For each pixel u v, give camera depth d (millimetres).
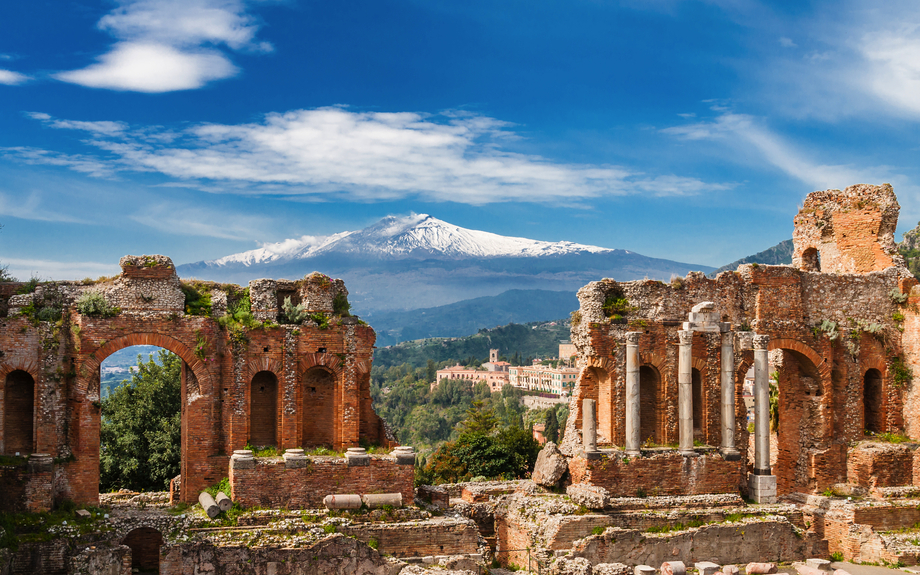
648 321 56094
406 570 42875
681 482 54562
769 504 55062
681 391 55375
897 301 62656
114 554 40625
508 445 89375
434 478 87812
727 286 58281
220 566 41250
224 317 47594
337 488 46312
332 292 50688
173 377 69188
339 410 49344
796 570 50250
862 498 57750
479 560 45594
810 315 60219
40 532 40594
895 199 63969
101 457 65812
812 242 68125
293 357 48406
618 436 54938
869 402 63938
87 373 44875
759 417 56156
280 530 43094
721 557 50688
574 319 57531
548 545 48188
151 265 46750
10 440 45188
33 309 44938
